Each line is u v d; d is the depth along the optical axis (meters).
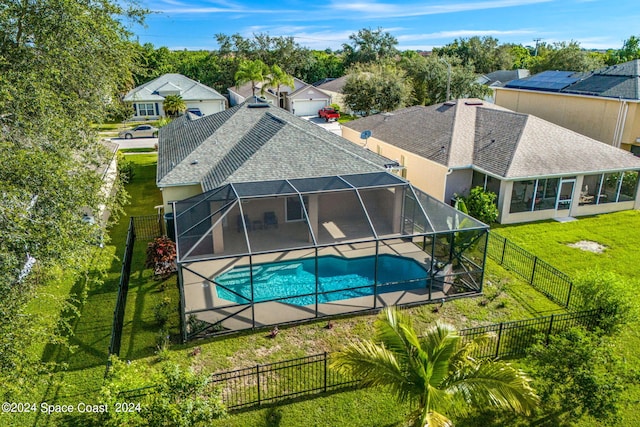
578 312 14.84
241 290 17.78
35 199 12.42
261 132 26.67
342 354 10.23
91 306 16.94
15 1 17.16
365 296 17.64
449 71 51.19
